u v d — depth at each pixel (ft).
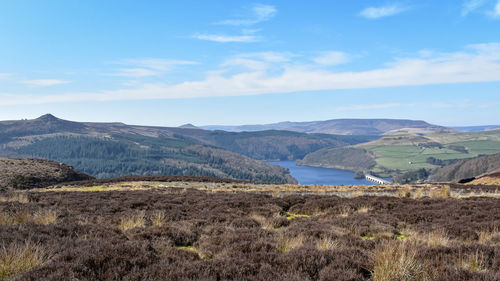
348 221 37.35
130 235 28.30
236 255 22.84
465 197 67.41
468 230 32.01
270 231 31.30
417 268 18.92
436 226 34.88
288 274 18.37
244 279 17.81
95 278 17.63
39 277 16.72
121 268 18.83
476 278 17.46
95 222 37.76
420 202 56.54
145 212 44.98
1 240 23.59
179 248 27.25
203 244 26.84
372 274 18.98
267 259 21.59
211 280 17.16
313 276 19.33
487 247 23.48
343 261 20.63
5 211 41.68
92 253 20.31
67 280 16.55
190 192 83.97
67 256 19.83
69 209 48.11
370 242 26.50
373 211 48.11
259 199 61.31
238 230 31.58
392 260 19.19
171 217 41.96
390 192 90.17
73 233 28.78
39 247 21.56
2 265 17.80
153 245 25.49
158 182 138.72
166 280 17.44
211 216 41.55
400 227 36.91
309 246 24.11
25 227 29.71
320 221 38.81
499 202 53.36
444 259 21.16
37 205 51.88
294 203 59.26
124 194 73.77
